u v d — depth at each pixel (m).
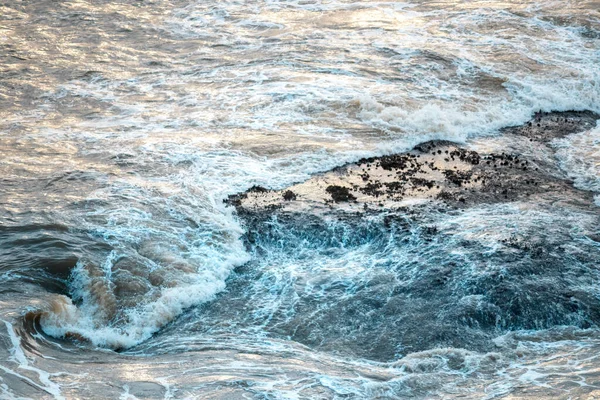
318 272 20.61
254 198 23.55
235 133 27.33
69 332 18.03
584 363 16.88
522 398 15.54
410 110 28.95
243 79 31.47
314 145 26.59
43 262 19.80
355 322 18.73
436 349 17.61
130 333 18.52
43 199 22.77
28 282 19.14
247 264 21.14
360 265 20.78
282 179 24.61
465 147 27.17
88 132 27.28
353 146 26.64
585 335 18.19
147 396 15.40
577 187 24.80
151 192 23.55
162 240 21.36
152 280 19.91
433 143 27.31
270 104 29.33
